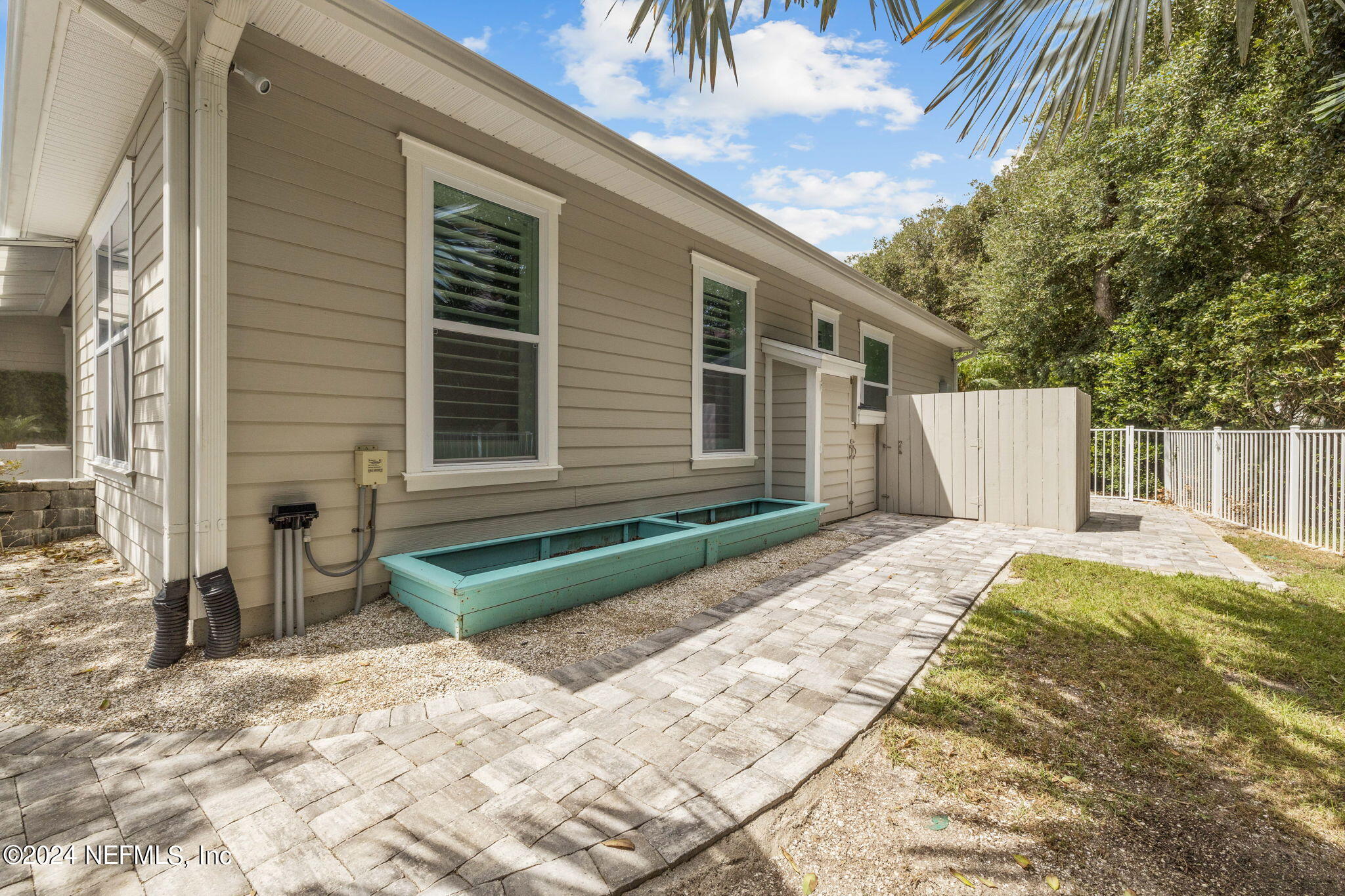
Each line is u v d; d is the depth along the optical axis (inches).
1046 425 318.0
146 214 162.1
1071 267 613.0
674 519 253.0
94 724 98.0
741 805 79.5
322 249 144.8
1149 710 110.0
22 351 355.6
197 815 75.9
